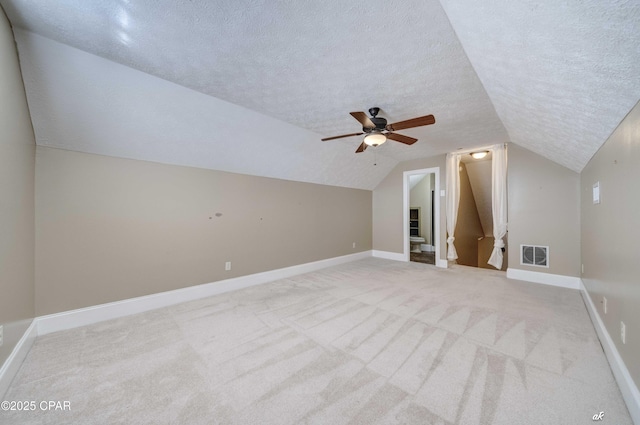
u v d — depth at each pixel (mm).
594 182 2434
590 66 1196
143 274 2771
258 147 3408
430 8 1358
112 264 2576
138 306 2723
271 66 1952
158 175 2881
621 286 1608
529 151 3799
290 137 3494
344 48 1729
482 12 1228
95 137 2352
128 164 2672
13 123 1696
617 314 1670
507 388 1507
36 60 1746
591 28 957
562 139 2492
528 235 3818
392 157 5113
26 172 1959
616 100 1382
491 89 2197
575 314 2564
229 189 3523
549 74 1471
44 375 1658
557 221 3562
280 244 4176
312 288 3566
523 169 3855
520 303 2881
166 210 2941
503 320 2436
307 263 4602
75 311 2367
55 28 1565
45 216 2211
